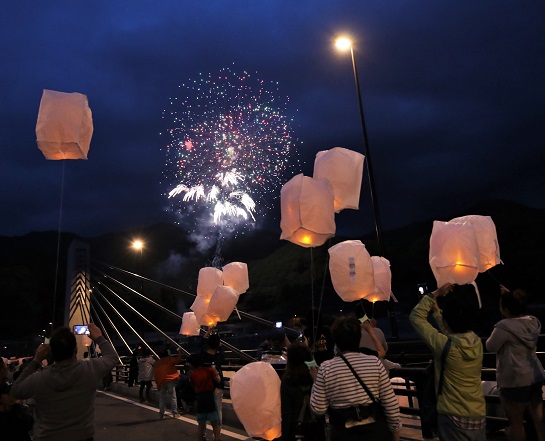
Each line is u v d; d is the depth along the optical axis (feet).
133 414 39.29
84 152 14.84
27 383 11.46
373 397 11.57
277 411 14.05
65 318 92.02
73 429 11.35
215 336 25.46
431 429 13.70
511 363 15.16
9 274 251.19
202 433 24.58
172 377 36.73
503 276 164.76
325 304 120.37
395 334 46.44
